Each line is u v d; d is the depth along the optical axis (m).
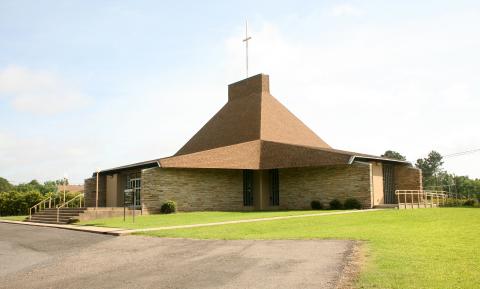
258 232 16.20
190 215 26.02
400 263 9.53
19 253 13.91
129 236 16.19
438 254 10.59
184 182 30.56
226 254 11.63
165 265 10.74
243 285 8.42
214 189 32.06
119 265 11.09
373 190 30.97
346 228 16.69
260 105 38.72
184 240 14.51
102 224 21.03
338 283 8.14
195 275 9.48
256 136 35.94
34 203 41.59
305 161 30.16
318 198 31.31
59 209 28.14
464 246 11.79
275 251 11.73
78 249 14.03
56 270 10.87
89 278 9.80
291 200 32.94
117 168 33.84
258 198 33.84
